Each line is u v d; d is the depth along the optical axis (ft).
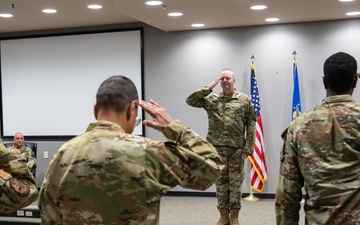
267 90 21.57
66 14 20.30
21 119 25.16
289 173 5.90
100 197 4.37
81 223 4.40
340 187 5.44
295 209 5.93
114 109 4.80
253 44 21.74
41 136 24.79
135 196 4.38
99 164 4.42
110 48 23.65
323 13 18.90
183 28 21.98
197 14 18.48
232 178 15.10
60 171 4.54
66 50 24.31
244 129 15.25
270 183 21.48
